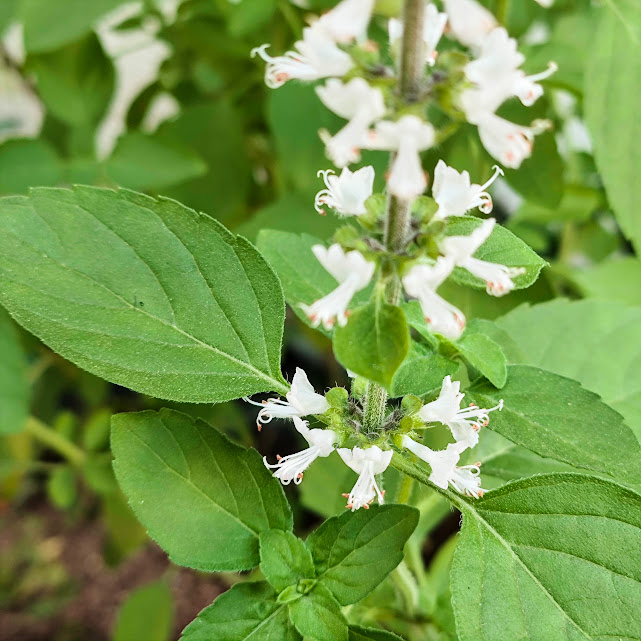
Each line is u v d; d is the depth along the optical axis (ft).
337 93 0.55
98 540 1.50
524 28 1.05
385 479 0.78
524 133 0.59
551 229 1.36
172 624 1.36
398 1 0.56
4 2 0.98
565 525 0.67
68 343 0.65
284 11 1.00
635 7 0.80
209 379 0.68
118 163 1.02
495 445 0.82
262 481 0.69
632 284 1.08
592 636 0.65
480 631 0.65
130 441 0.68
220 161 1.15
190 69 1.34
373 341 0.57
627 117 0.79
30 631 1.36
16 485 1.34
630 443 0.66
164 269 0.67
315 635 0.66
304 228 0.98
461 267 0.64
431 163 0.88
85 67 1.08
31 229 0.65
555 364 0.82
